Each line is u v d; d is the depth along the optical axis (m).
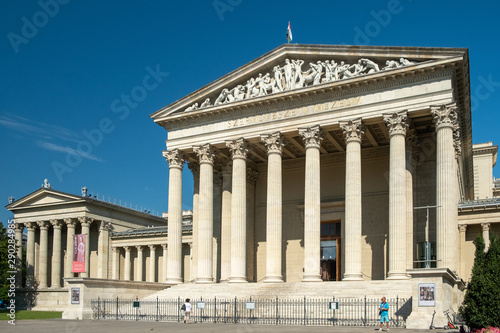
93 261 108.94
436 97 55.28
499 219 63.78
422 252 61.41
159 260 104.25
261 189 78.56
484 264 35.91
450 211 52.91
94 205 106.44
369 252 68.38
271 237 62.50
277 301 48.09
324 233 73.31
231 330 40.16
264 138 64.56
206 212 67.94
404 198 55.75
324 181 74.19
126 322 50.19
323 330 39.59
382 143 69.88
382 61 59.19
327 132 63.78
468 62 55.97
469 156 77.75
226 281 68.81
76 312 56.12
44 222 109.88
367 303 47.12
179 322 49.75
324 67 62.41
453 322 43.69
